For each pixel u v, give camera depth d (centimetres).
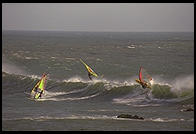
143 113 9225
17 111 9425
